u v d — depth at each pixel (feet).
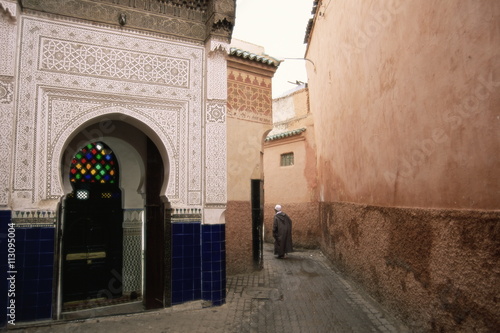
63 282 15.55
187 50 14.92
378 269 14.16
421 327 10.41
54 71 12.60
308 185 32.40
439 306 9.41
